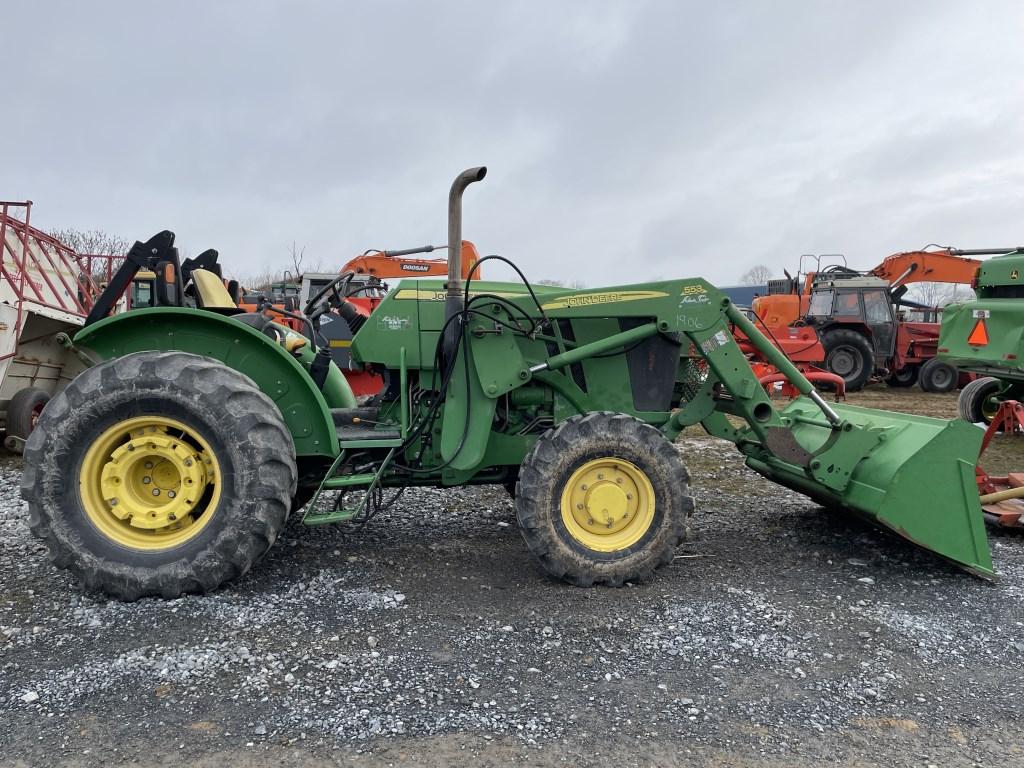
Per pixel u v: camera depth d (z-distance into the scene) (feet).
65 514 10.49
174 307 11.49
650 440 11.88
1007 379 24.70
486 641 9.63
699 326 12.79
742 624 10.33
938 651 9.64
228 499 10.62
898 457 12.48
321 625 10.00
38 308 23.47
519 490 11.60
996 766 7.16
